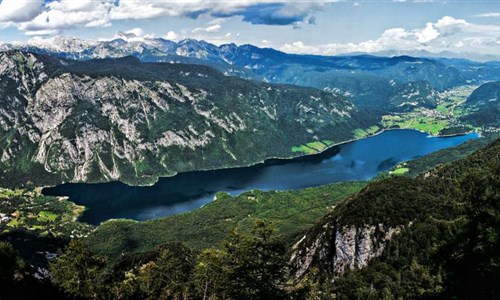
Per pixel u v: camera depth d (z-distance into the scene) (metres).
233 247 99.00
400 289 144.50
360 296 147.62
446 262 84.00
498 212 74.06
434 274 94.19
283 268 90.12
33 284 108.38
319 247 197.25
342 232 189.88
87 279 138.50
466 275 78.94
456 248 82.12
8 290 98.06
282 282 92.25
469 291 76.75
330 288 162.12
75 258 137.50
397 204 192.38
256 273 87.31
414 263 155.62
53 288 116.31
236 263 91.31
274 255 87.62
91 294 136.75
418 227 172.62
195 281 138.12
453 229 83.44
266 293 87.38
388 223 183.00
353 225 188.25
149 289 157.88
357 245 184.00
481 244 76.81
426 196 196.62
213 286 128.75
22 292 100.56
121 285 154.00
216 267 113.88
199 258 129.38
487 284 74.12
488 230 74.69
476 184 79.62
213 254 121.88
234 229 104.69
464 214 81.25
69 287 127.50
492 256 74.38
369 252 179.00
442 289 83.81
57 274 135.38
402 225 180.25
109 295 147.50
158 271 163.12
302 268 195.62
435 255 86.75
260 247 87.62
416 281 136.88
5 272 100.88
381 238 179.75
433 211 179.75
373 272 161.12
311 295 114.88
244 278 87.69
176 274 161.88
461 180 85.50
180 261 176.50
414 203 189.50
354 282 159.12
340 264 185.12
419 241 167.25
